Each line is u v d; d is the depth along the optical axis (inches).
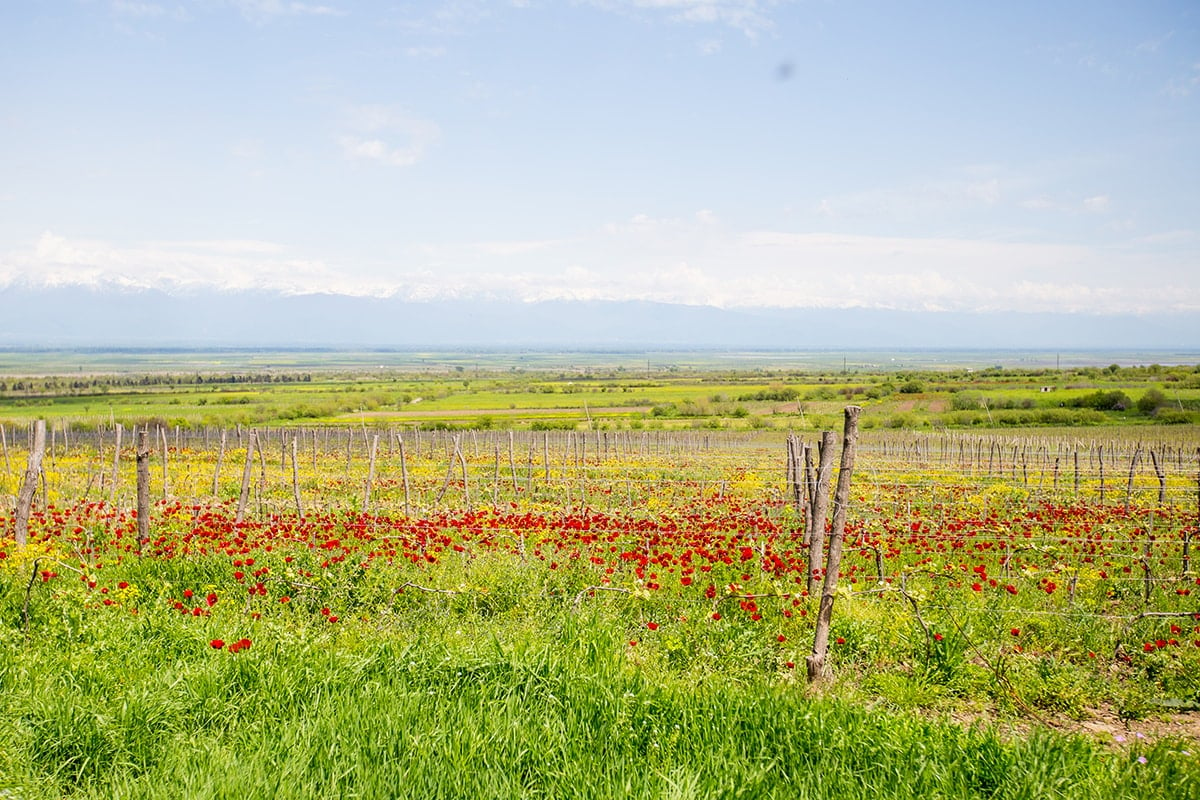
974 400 2876.5
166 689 234.2
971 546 476.4
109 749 202.2
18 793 182.9
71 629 289.9
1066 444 1632.6
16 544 402.6
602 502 836.0
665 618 337.1
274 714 225.0
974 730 213.9
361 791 184.5
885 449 1461.6
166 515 587.8
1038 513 622.8
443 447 1678.2
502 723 215.3
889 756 201.5
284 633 284.8
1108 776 195.9
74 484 940.0
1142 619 332.5
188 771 193.0
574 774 191.5
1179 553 485.4
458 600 359.3
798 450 759.1
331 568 383.6
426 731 212.1
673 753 205.5
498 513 602.5
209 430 1973.4
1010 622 331.9
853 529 528.4
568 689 237.8
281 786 184.4
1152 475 970.1
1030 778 188.9
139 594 343.0
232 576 388.8
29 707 215.3
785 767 200.1
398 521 560.7
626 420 2805.1
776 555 429.1
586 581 381.4
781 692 240.5
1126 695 269.3
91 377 6008.9
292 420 2815.0
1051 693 268.4
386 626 336.5
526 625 326.0
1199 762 205.0
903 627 312.2
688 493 864.9
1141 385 3590.1
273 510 713.0
